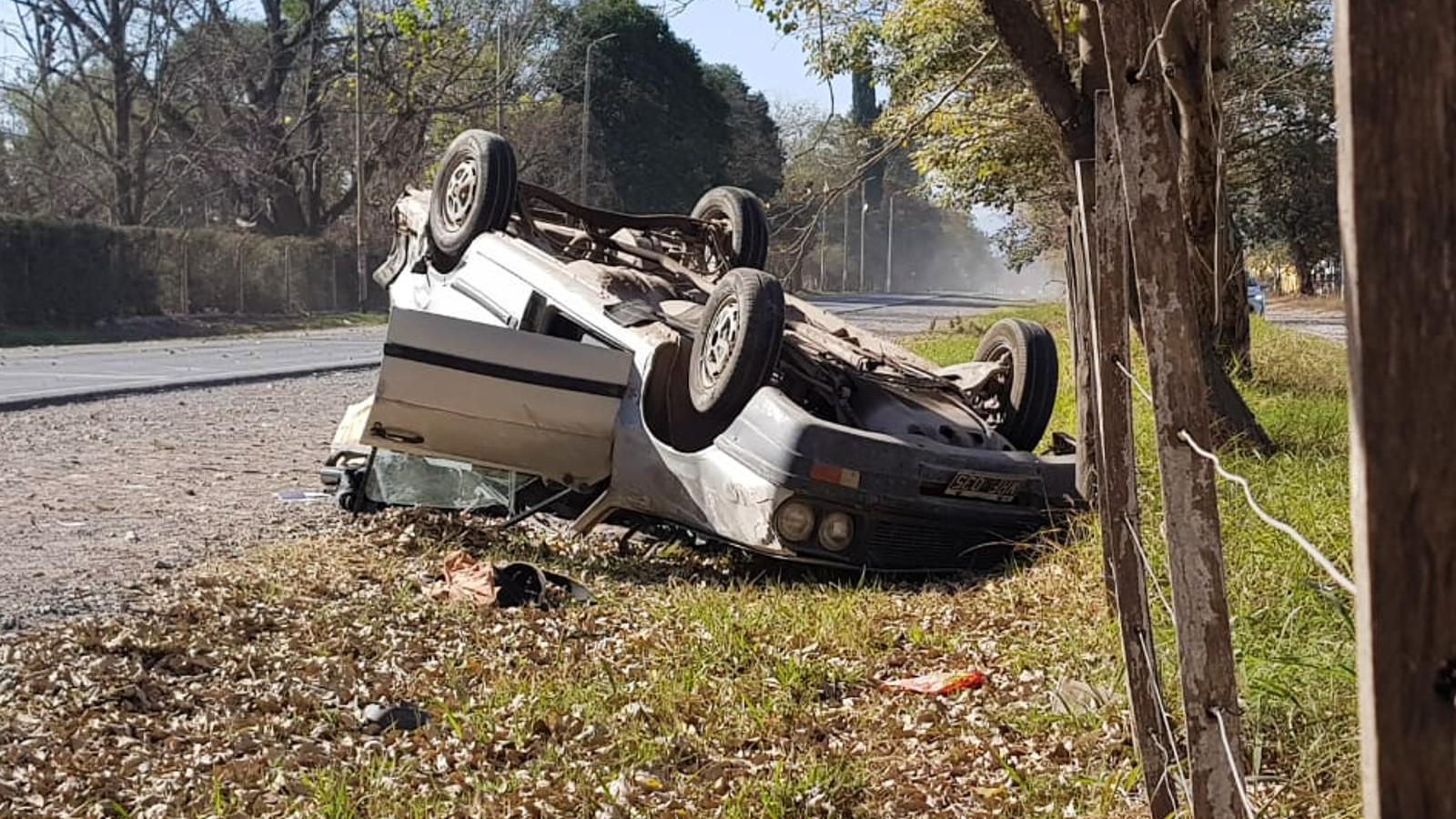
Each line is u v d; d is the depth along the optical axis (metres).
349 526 9.86
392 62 45.81
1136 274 2.94
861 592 7.93
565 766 5.16
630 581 8.66
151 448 13.77
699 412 8.48
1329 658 5.17
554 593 8.01
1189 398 2.95
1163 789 3.82
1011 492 8.52
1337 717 4.82
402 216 11.88
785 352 8.90
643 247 11.23
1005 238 43.09
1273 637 5.57
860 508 8.14
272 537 9.43
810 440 8.07
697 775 5.15
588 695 5.98
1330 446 10.87
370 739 5.54
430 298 10.96
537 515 10.16
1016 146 22.47
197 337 36.09
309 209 50.34
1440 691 1.57
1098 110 3.55
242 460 13.12
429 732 5.58
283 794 4.89
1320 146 28.34
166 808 4.69
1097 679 5.75
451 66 45.28
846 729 5.73
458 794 4.92
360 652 6.74
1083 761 5.07
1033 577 7.81
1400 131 1.57
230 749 5.34
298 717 5.72
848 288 109.31
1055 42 8.45
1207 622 2.99
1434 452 1.57
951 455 8.34
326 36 47.03
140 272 38.09
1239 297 15.04
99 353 27.64
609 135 60.53
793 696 6.09
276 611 7.40
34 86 44.59
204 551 8.90
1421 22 1.56
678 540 9.73
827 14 11.58
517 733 5.54
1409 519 1.58
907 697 6.07
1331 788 4.48
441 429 8.74
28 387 19.12
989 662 6.50
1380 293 1.58
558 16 58.84
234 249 42.88
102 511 10.31
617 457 8.91
